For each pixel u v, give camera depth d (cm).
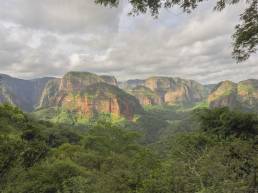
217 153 964
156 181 1009
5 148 1669
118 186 1391
